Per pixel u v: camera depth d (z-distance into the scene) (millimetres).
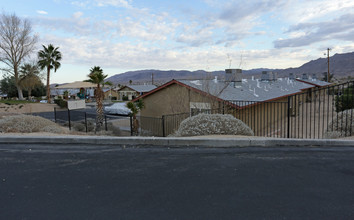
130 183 3754
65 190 3564
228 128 6891
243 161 4664
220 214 2805
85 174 4188
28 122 8945
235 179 3805
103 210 2967
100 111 15219
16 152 5719
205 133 6855
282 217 2723
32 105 31828
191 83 13555
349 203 3023
